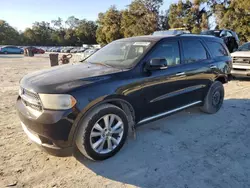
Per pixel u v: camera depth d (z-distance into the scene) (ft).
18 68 52.54
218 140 12.61
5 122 15.01
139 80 11.34
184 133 13.50
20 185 8.80
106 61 13.08
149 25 140.36
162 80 12.46
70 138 9.36
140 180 9.17
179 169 9.88
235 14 102.83
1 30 287.07
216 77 16.46
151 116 12.46
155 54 12.50
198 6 123.13
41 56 114.01
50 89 9.26
